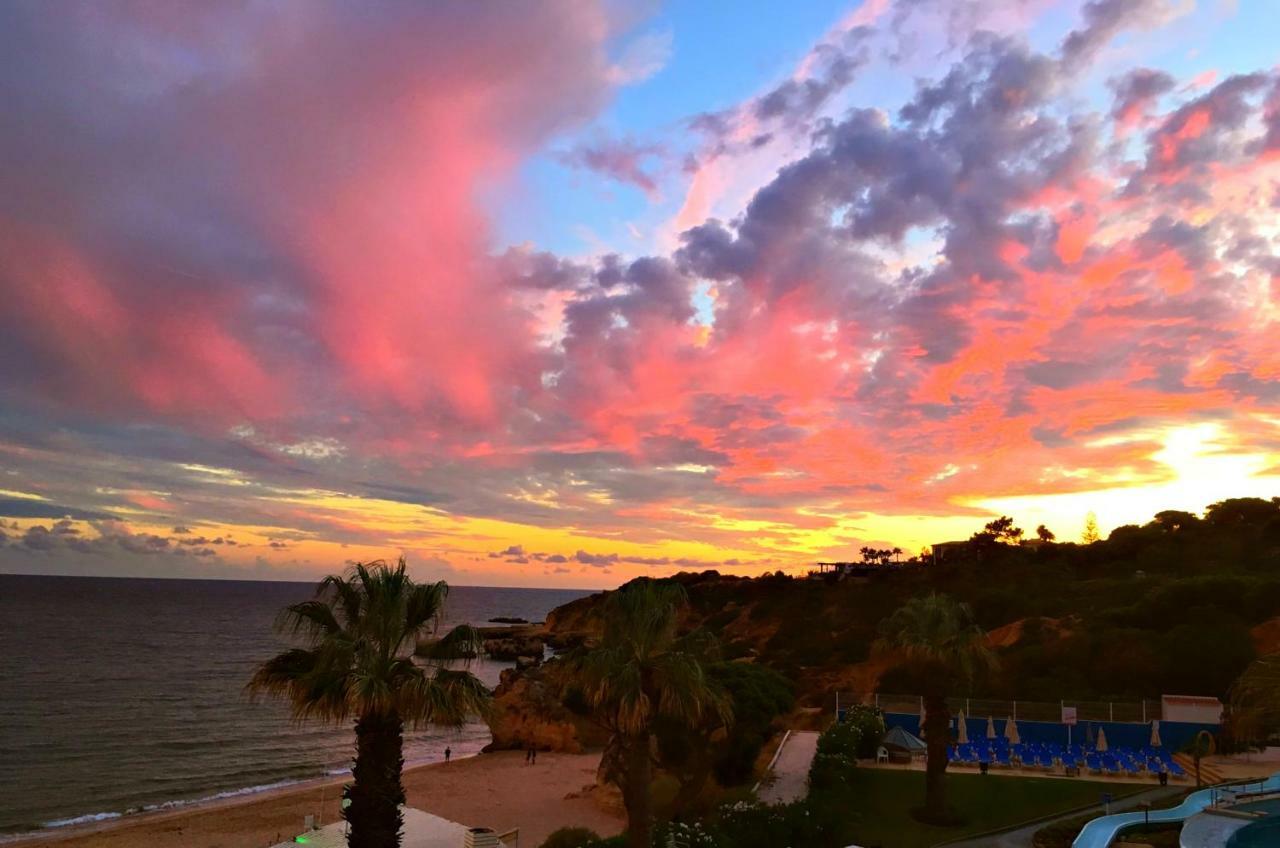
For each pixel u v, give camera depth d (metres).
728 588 123.75
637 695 20.48
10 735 74.25
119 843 41.75
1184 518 101.94
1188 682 51.00
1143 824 27.75
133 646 160.88
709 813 30.94
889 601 93.19
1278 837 24.30
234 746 72.88
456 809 46.53
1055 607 74.69
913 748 38.97
